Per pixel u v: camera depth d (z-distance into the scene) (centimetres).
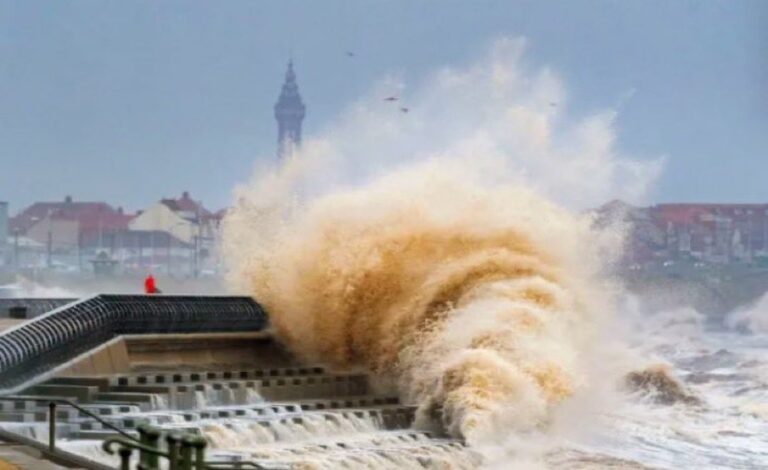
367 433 7025
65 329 7094
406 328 8575
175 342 7881
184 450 3897
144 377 7012
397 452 6519
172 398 6762
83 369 7162
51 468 4588
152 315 7762
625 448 7631
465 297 8675
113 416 6300
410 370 8269
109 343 7406
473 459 6938
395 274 8775
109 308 7488
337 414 6975
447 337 8275
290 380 7581
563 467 7088
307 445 6391
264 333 8725
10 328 7106
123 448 3891
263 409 6906
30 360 6788
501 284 8700
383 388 8206
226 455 5891
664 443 7825
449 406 7488
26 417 6131
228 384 7138
